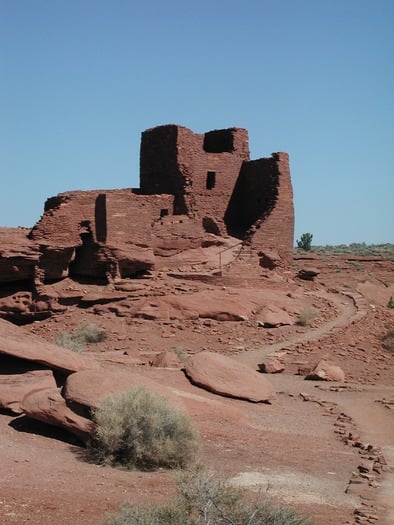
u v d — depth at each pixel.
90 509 10.66
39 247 41.12
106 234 42.31
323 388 28.61
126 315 38.84
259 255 46.72
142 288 40.72
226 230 49.66
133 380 16.86
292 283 46.84
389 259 63.81
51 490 11.63
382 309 45.28
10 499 10.77
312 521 10.37
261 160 50.22
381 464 16.22
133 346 34.91
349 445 18.59
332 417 22.73
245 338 36.69
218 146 53.16
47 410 15.41
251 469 14.67
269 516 9.23
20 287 42.47
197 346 35.28
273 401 24.16
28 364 18.59
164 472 13.95
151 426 14.50
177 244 44.97
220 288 41.84
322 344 35.88
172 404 16.36
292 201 49.03
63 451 14.58
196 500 9.43
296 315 40.53
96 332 36.31
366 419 22.95
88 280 43.19
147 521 9.09
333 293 48.28
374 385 30.00
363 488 13.88
